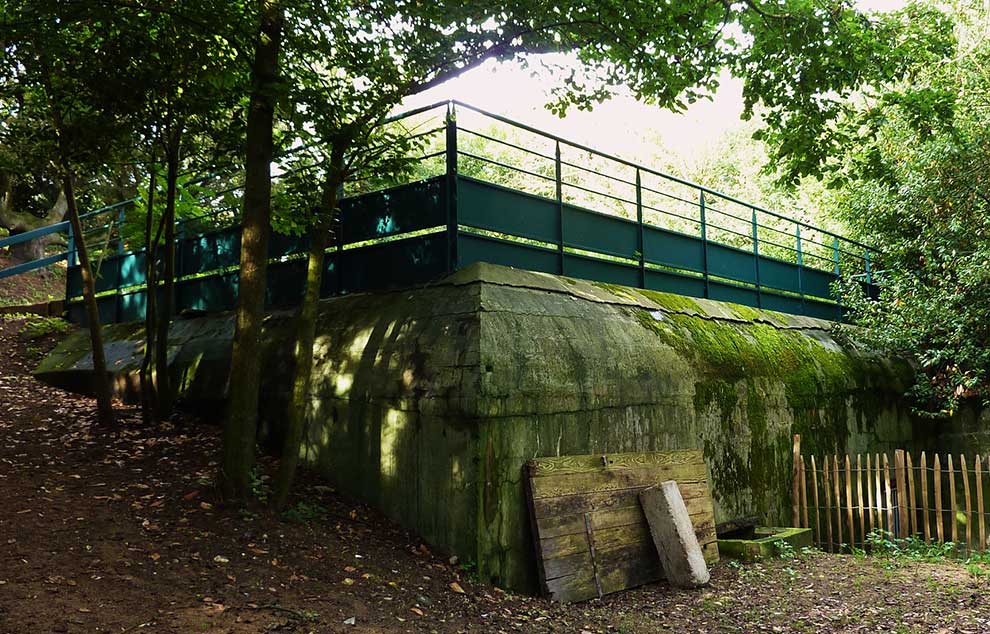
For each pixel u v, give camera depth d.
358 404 7.55
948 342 12.32
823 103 8.61
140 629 4.40
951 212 12.89
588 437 7.43
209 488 6.86
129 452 7.83
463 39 6.85
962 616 5.83
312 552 6.11
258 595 5.20
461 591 6.05
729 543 8.28
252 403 6.73
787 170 9.17
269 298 9.72
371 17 6.73
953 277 12.72
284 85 6.28
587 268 9.38
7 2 6.57
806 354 11.52
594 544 6.86
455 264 7.69
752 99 8.69
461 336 6.88
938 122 8.88
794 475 10.06
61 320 13.15
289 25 6.63
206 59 7.07
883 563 8.02
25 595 4.55
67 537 5.55
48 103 7.94
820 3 7.74
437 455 6.74
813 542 10.19
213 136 8.46
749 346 10.38
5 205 18.38
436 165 19.12
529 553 6.71
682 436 8.54
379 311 7.96
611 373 7.81
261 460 8.04
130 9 6.62
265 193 6.78
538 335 7.27
